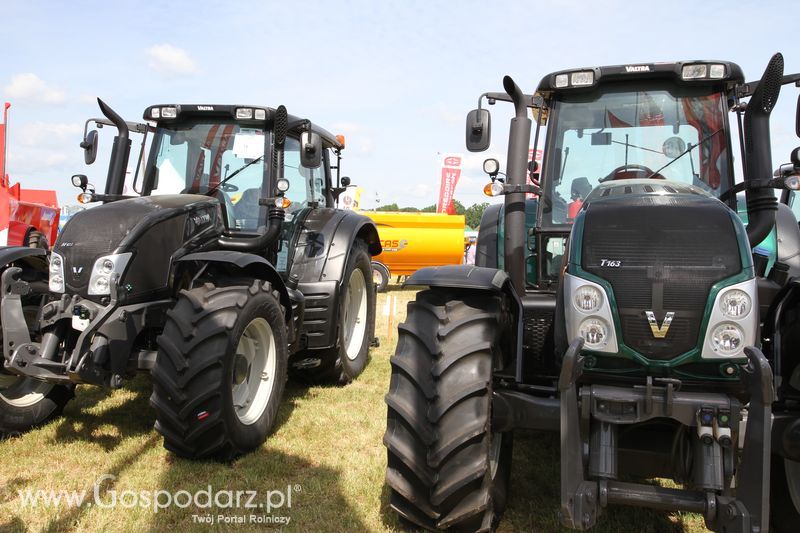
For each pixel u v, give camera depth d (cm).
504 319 284
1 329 365
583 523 215
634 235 235
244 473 327
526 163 316
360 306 561
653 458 232
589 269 235
